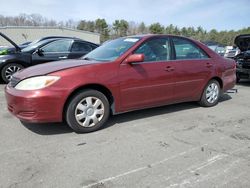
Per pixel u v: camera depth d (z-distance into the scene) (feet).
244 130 14.56
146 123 15.43
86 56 16.61
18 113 12.89
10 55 26.18
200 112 17.79
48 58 27.27
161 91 15.93
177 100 17.07
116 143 12.61
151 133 13.93
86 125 13.69
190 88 17.46
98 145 12.37
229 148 12.21
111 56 15.01
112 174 9.93
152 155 11.43
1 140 12.79
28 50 27.22
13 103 12.89
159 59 15.84
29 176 9.71
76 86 12.93
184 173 10.03
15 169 10.18
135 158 11.15
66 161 10.84
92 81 13.33
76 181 9.46
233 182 9.47
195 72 17.43
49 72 12.86
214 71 18.56
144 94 15.24
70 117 13.25
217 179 9.64
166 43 16.39
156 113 17.33
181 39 17.21
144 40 15.48
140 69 14.88
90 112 13.74
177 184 9.32
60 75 12.76
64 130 14.11
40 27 138.72
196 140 13.08
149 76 15.19
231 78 20.24
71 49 28.25
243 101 21.20
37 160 10.89
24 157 11.13
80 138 13.15
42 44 27.58
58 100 12.66
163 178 9.69
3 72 26.18
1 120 15.49
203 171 10.18
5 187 9.06
